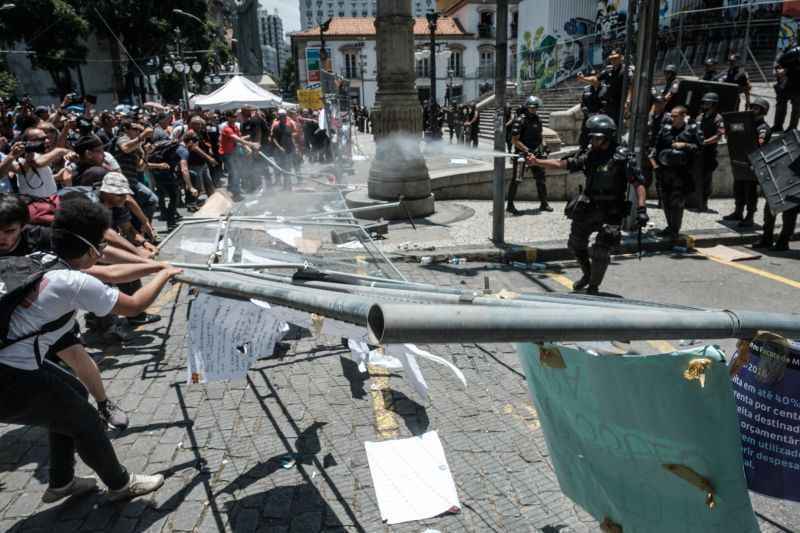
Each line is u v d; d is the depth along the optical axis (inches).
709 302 219.0
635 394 53.1
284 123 514.0
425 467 116.1
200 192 467.5
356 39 2158.0
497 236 294.4
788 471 68.1
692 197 362.6
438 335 36.4
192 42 1715.1
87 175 205.8
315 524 103.0
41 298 88.4
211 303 105.5
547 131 490.0
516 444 126.2
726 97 409.1
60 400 96.1
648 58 279.0
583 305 56.2
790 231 281.7
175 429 134.5
